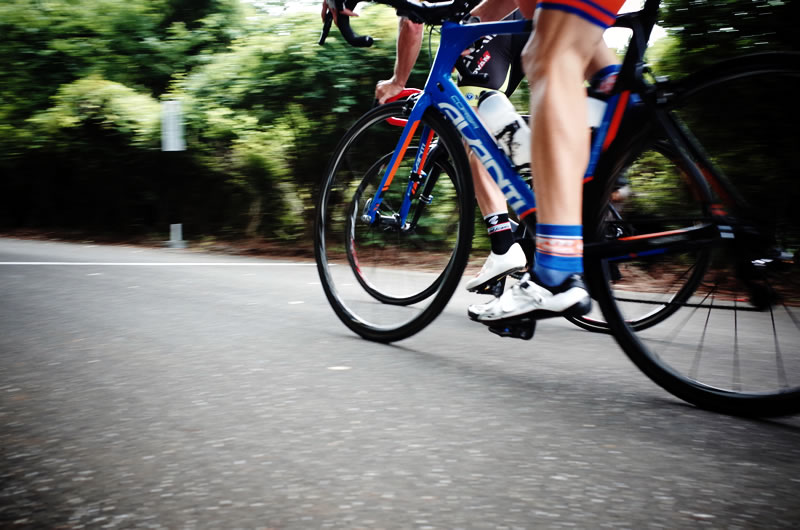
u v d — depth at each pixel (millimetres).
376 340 2719
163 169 7457
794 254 1951
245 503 1396
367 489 1457
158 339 2725
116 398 2018
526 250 2574
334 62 5914
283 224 6695
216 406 1953
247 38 6945
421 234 2826
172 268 4895
